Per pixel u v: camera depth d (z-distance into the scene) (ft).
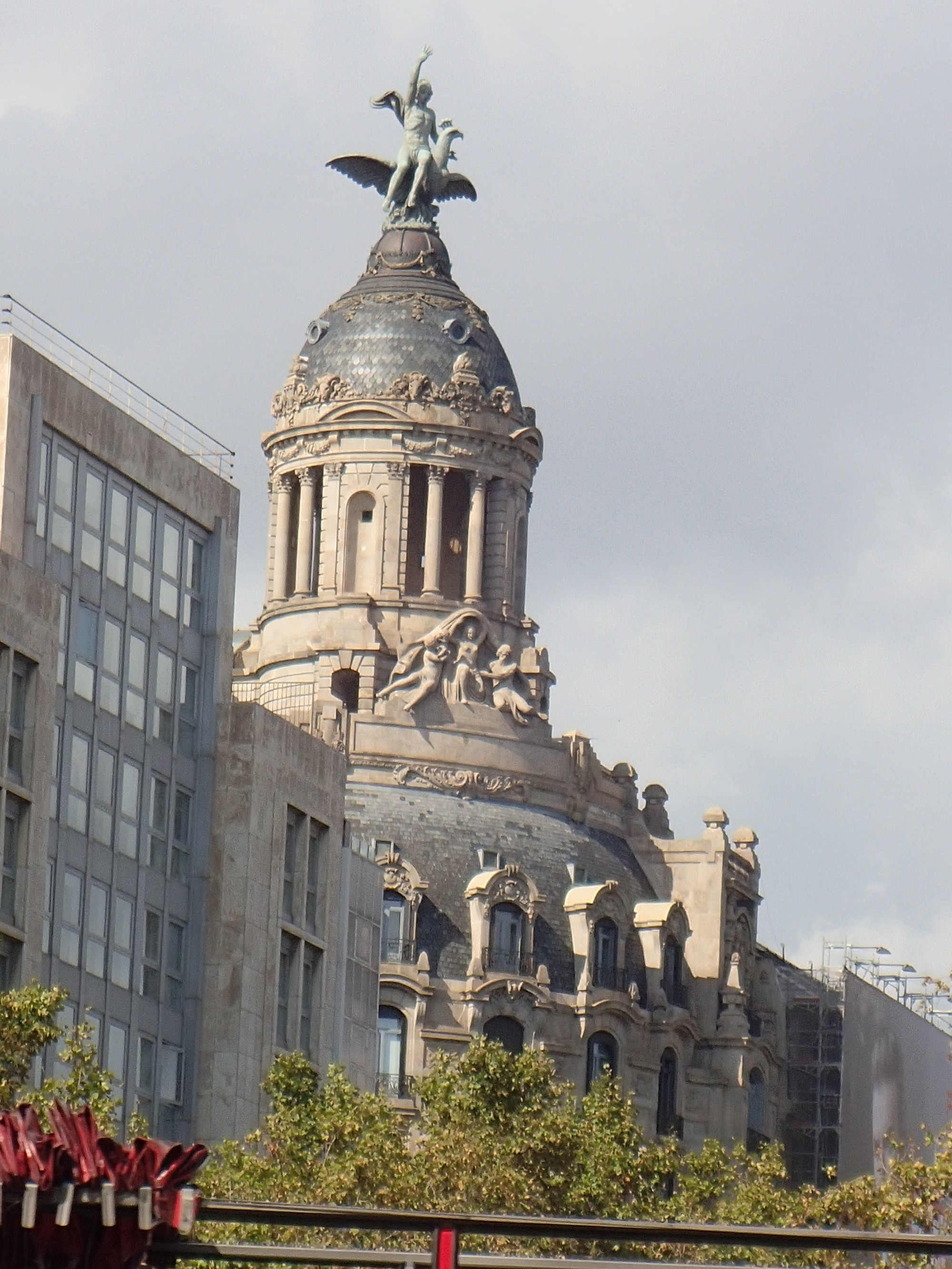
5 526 414.62
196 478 466.29
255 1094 462.19
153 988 448.65
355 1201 417.90
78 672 431.43
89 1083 363.76
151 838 450.30
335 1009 500.33
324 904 494.18
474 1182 440.04
